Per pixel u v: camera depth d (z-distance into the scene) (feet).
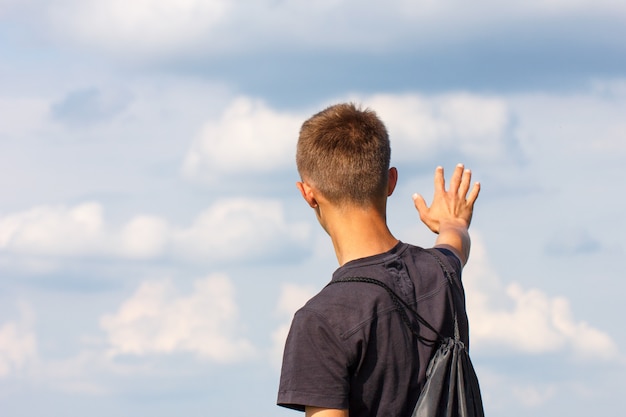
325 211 11.84
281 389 10.81
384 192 11.87
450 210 14.24
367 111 12.12
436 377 10.89
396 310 10.94
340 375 10.62
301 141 12.03
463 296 11.90
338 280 11.17
